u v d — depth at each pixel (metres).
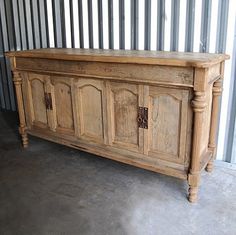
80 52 2.29
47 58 2.29
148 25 2.41
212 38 2.18
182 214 1.81
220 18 2.11
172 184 2.14
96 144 2.32
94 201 1.96
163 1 2.29
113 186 2.14
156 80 1.82
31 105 2.66
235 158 2.36
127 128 2.11
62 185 2.17
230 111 2.27
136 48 2.53
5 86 3.85
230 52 2.14
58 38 3.04
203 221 1.75
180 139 1.89
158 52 2.21
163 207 1.88
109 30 2.64
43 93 2.52
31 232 1.69
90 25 2.75
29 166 2.46
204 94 1.69
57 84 2.38
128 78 1.93
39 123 2.66
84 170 2.38
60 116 2.47
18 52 2.47
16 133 3.21
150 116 1.97
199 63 1.59
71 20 2.87
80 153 2.70
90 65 2.08
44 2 3.03
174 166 1.96
